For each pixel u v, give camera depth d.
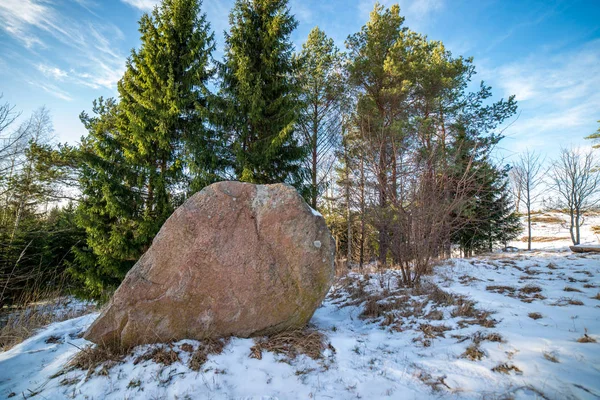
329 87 14.23
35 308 6.71
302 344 3.41
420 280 6.51
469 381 2.60
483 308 4.34
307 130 14.70
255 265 3.66
